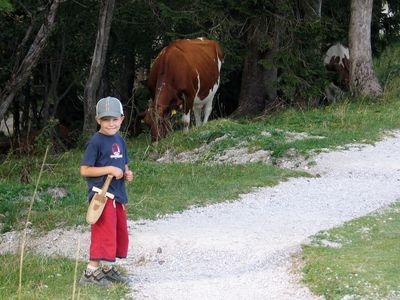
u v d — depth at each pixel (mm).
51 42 20938
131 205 10133
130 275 7445
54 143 17594
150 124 15500
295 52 19734
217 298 6711
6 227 9312
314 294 6695
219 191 11109
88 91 16875
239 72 23297
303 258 7586
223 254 8102
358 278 6848
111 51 22672
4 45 20250
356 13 19984
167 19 20906
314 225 9164
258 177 12078
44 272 7383
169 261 7953
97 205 6750
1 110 13906
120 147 6961
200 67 16641
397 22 25141
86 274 7020
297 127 16375
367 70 20062
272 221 9430
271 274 7352
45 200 10422
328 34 20266
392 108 18453
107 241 6883
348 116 17297
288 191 11211
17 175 13141
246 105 21203
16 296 6613
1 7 13531
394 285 6656
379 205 10172
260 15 19406
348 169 12656
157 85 15984
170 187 11430
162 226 9195
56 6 13547
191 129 15961
